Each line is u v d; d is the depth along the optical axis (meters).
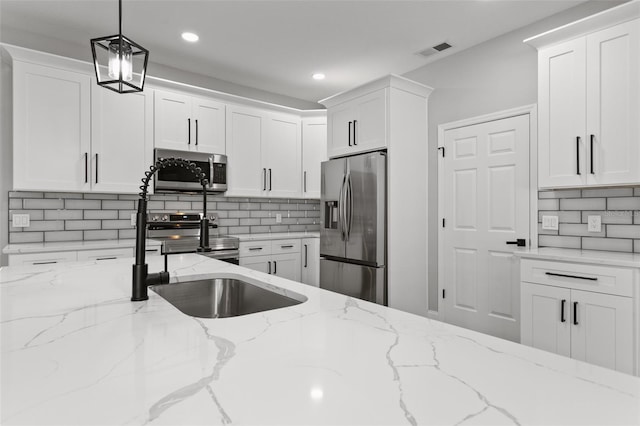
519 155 2.91
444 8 2.67
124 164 3.14
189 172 3.46
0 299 1.15
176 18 2.81
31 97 2.74
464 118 3.30
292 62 3.62
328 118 3.78
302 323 0.93
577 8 2.64
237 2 2.59
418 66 3.69
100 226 3.31
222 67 3.75
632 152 2.09
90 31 2.99
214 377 0.62
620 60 2.14
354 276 3.32
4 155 2.93
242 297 1.64
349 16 2.78
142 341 0.79
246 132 3.92
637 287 1.89
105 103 3.06
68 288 1.30
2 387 0.58
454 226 3.36
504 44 3.04
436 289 3.50
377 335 0.84
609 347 1.99
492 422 0.49
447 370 0.65
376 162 3.15
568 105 2.37
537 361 0.69
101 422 0.48
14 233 2.96
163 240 3.36
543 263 2.28
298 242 4.14
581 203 2.58
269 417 0.50
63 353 0.72
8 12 2.71
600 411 0.51
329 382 0.60
